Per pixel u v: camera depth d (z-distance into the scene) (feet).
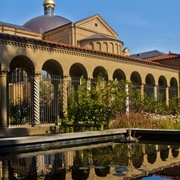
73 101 54.34
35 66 54.95
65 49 60.70
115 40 104.27
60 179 16.75
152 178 16.42
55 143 31.09
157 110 66.39
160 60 107.04
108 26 124.26
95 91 54.19
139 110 60.64
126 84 61.98
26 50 53.67
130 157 24.07
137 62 80.59
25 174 18.25
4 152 26.63
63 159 23.61
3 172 19.07
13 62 64.44
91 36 110.32
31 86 55.83
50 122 57.72
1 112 49.14
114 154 25.84
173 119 50.14
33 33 117.08
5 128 47.57
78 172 18.58
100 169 19.31
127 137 37.37
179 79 99.55
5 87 49.85
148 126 46.16
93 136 35.47
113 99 56.85
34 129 49.52
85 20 114.52
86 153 26.73
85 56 65.57
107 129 40.57
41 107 62.39
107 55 70.69
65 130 48.67
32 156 25.38
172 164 20.86
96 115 46.21
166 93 93.30
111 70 72.23
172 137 36.32
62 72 60.49
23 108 58.75
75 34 110.93
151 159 23.06
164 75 92.22
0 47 49.49
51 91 66.08
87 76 65.82
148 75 87.56
